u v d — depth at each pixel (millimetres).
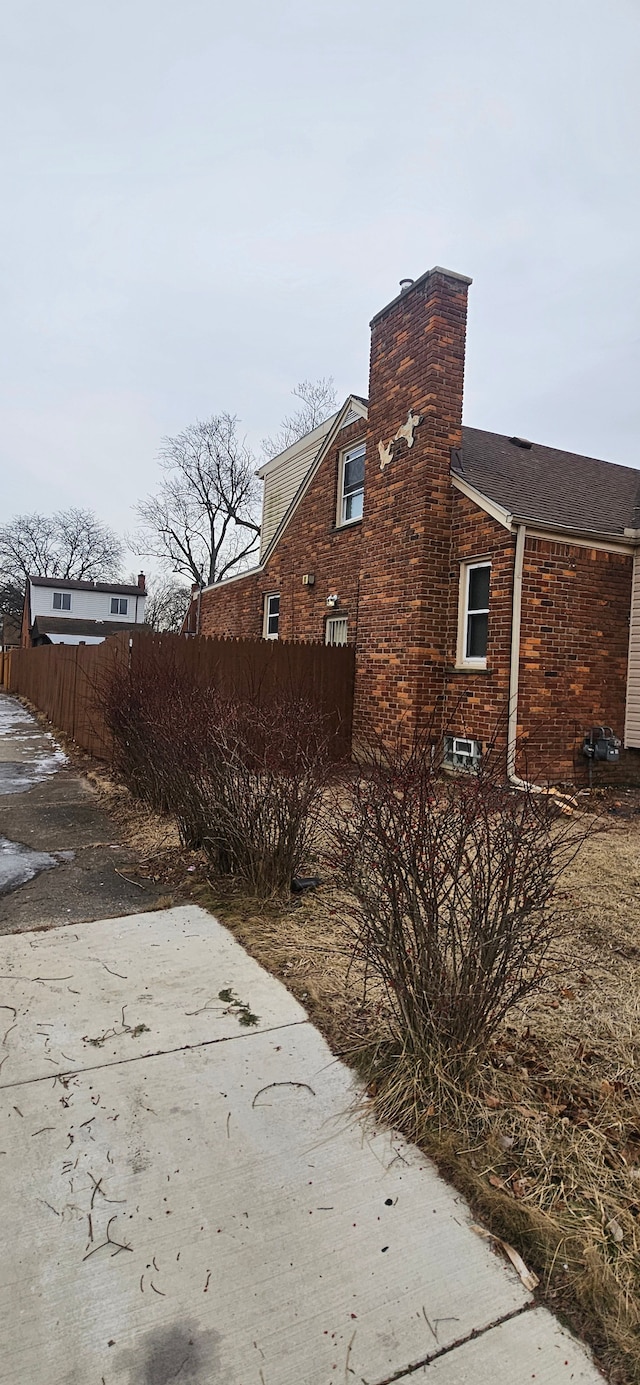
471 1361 1582
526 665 8344
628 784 9250
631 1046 2902
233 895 4680
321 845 4922
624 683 9234
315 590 12750
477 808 2805
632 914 4445
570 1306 1736
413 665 9281
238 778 4871
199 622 18953
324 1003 3229
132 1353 1585
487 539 8664
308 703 7863
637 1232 1955
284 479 16953
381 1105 2488
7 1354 1572
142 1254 1856
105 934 4016
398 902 2727
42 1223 1950
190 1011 3139
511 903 2986
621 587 9125
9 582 54906
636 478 13180
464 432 12164
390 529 9953
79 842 6043
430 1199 2082
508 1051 2840
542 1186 2129
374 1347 1612
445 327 9234
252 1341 1620
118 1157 2217
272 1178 2148
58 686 15125
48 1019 3047
